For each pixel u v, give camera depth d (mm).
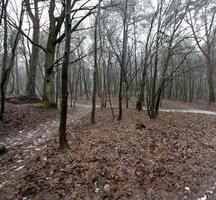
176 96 46969
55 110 19391
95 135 10531
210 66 33562
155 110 15656
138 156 8070
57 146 8859
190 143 10227
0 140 11031
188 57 36750
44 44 34250
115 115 16984
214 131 13102
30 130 13008
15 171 7230
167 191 6309
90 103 33188
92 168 6973
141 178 6734
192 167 7707
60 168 6992
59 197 5809
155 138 10500
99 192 6043
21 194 5918
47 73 19547
